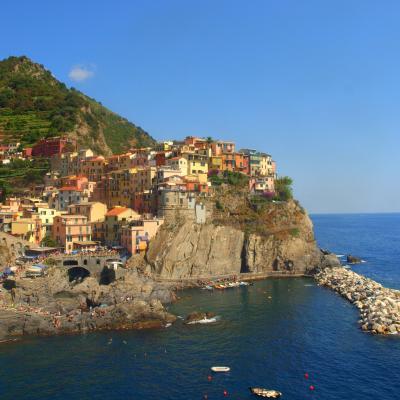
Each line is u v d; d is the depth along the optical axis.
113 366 84.44
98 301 114.94
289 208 190.25
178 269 153.50
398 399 72.81
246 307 124.00
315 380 79.38
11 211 154.38
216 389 75.81
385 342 96.88
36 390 75.50
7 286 113.06
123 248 152.12
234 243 169.62
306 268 177.50
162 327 105.94
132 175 183.62
